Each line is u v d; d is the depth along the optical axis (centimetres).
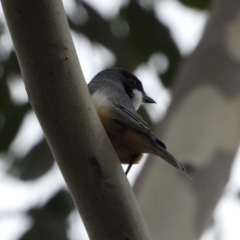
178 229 730
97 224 529
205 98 818
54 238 939
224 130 799
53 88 512
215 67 842
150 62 1152
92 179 527
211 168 774
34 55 503
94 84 845
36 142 1013
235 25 877
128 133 675
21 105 1095
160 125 829
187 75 854
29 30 496
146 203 748
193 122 802
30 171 988
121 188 530
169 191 754
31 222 952
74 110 519
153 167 782
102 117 662
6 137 1075
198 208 749
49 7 496
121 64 1138
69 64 512
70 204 979
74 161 527
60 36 506
